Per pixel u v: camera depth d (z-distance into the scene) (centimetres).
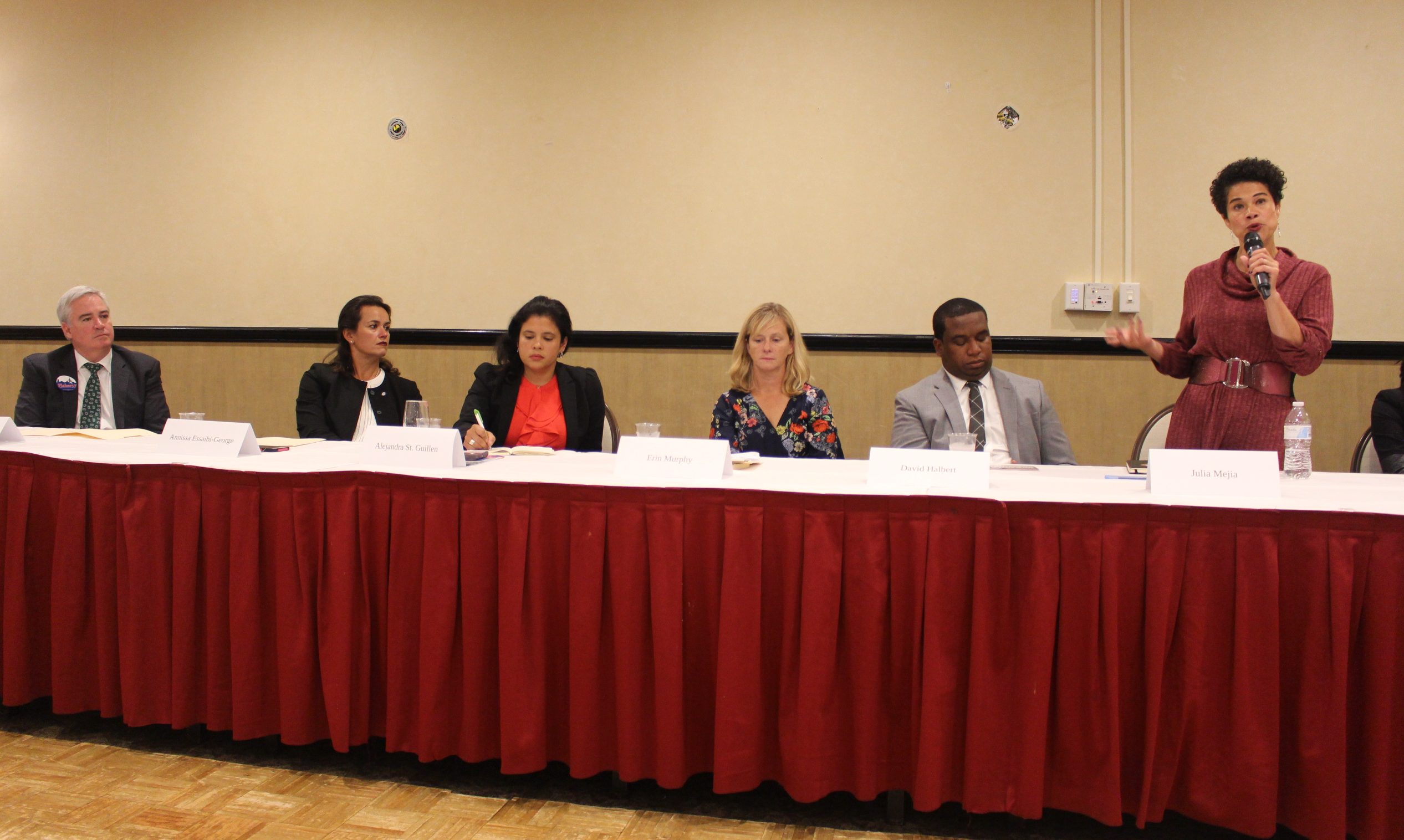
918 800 155
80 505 194
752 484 167
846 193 357
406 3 386
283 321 402
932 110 350
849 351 357
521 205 380
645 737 166
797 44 358
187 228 409
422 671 173
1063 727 152
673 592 162
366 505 178
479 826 163
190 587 186
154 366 318
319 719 184
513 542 167
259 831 161
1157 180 337
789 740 160
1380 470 245
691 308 369
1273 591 144
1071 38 340
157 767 186
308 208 397
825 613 157
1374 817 142
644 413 372
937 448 244
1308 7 326
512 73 378
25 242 423
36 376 301
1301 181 330
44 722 208
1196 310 222
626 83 370
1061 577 151
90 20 414
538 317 269
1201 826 163
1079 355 344
